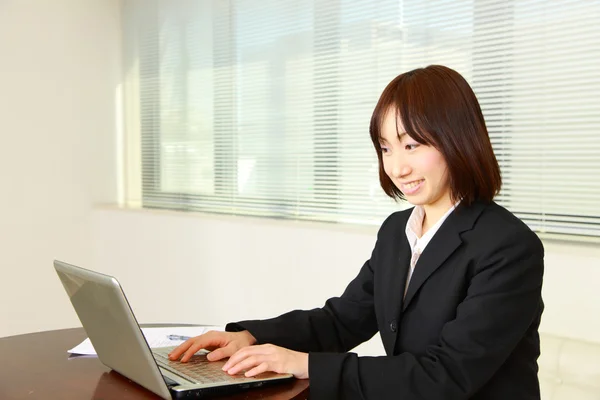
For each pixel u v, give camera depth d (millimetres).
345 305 1604
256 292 3305
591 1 2361
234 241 3387
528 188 2557
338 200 3188
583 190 2404
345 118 3141
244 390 1264
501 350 1227
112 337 1275
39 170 3826
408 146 1294
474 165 1279
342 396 1273
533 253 1272
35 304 3822
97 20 4090
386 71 2982
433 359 1247
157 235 3779
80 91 4012
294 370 1323
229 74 3656
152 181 4121
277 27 3412
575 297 2230
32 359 1521
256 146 3539
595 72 2359
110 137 4180
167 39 3973
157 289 3809
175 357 1432
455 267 1310
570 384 1679
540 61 2504
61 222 3936
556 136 2469
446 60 2785
